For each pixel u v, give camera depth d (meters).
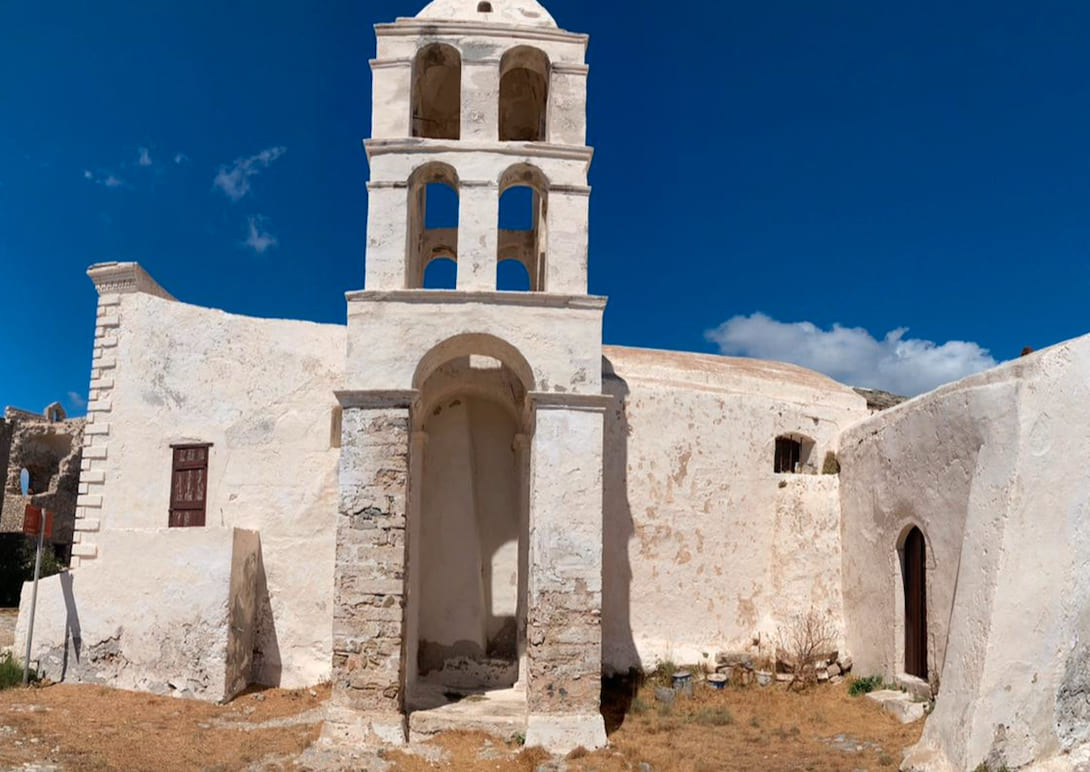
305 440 16.92
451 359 15.78
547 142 15.02
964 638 11.50
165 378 17.38
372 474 13.62
